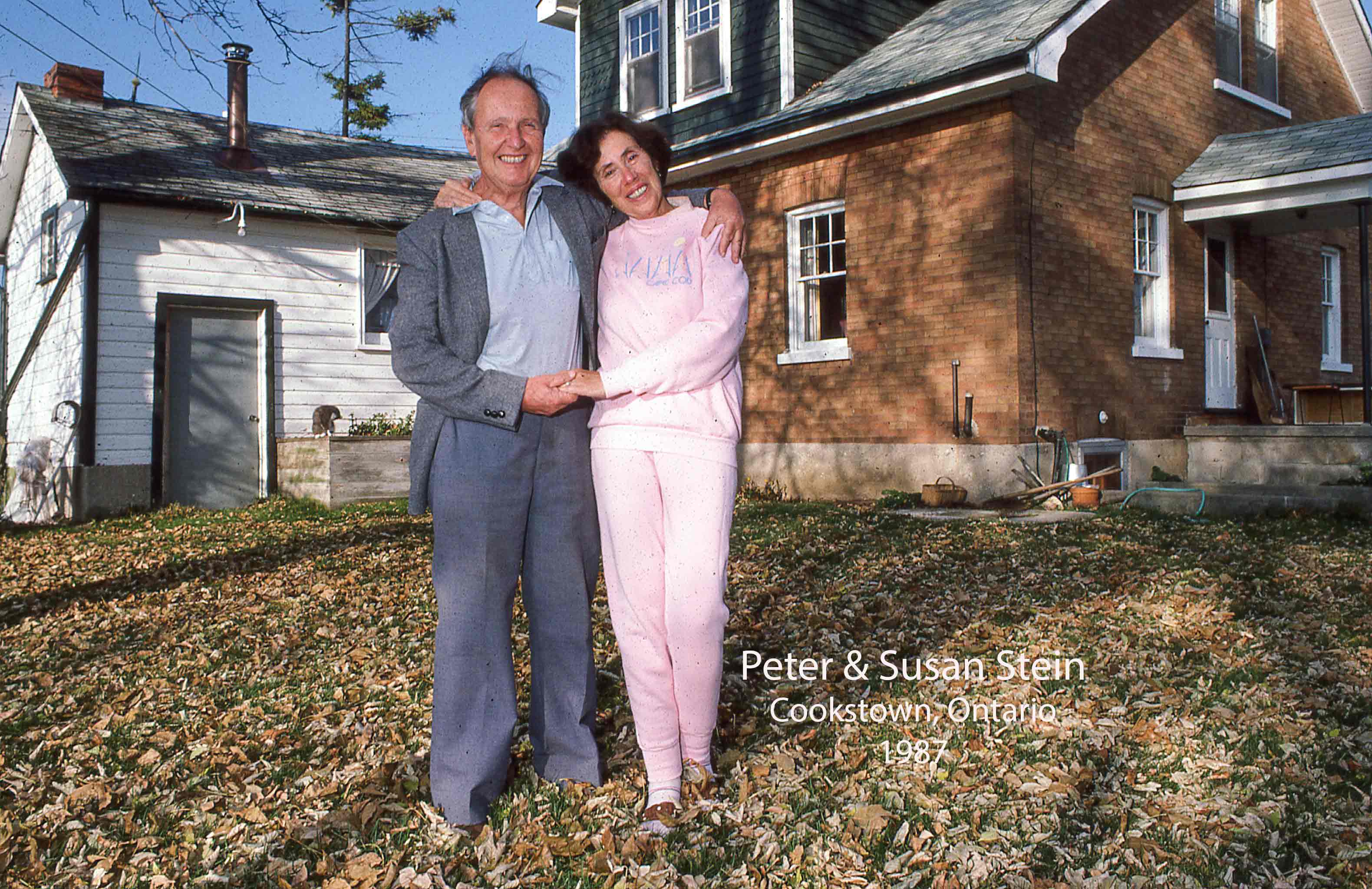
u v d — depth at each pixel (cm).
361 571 702
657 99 1373
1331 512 833
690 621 267
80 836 273
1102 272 1019
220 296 1301
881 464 1039
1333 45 1464
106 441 1221
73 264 1263
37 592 688
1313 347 1332
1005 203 934
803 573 625
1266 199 1048
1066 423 973
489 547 269
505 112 266
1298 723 332
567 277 279
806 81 1189
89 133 1370
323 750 333
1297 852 242
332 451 1175
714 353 264
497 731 272
